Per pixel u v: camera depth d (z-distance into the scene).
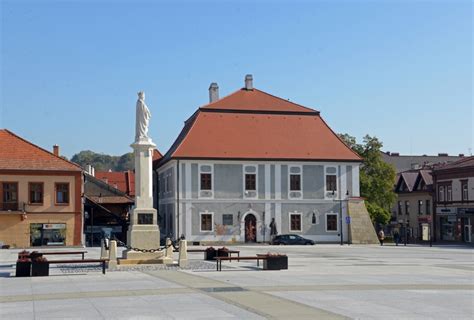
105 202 70.50
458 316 13.87
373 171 81.12
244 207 68.19
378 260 35.38
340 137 79.44
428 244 70.19
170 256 30.86
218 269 27.25
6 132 63.44
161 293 18.27
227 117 72.06
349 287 19.64
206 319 13.50
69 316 14.20
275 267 27.30
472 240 72.75
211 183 67.69
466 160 77.88
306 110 74.81
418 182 86.81
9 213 59.50
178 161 67.19
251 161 68.69
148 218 30.33
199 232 66.88
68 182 61.28
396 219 93.38
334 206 70.06
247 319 13.45
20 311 15.11
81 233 61.22
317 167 70.25
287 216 69.06
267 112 73.50
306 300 16.42
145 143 30.67
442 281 21.77
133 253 29.73
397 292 18.27
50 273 26.17
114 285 20.83
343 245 65.81
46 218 60.50
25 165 60.59
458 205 75.44
